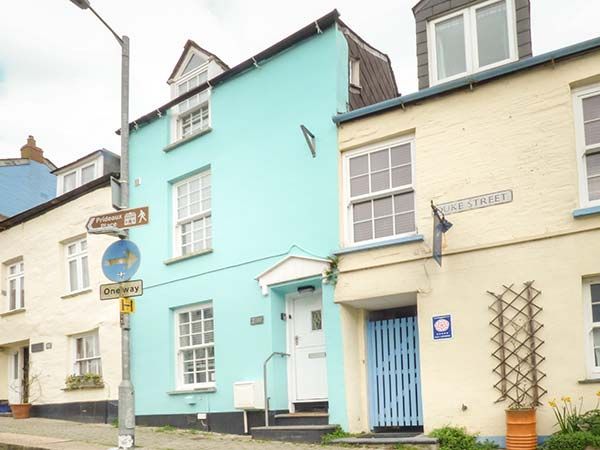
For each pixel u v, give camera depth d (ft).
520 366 31.96
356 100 44.11
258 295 42.80
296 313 42.65
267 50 44.32
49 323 59.52
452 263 34.78
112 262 33.47
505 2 37.01
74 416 54.60
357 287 37.73
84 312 55.67
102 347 53.16
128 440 32.40
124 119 35.73
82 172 63.21
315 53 42.32
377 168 39.17
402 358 37.93
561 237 31.96
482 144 34.99
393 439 33.42
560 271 31.71
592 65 32.58
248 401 40.96
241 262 44.24
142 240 51.80
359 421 37.83
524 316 32.24
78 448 36.55
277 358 41.57
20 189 80.28
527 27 36.04
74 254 59.00
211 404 44.24
